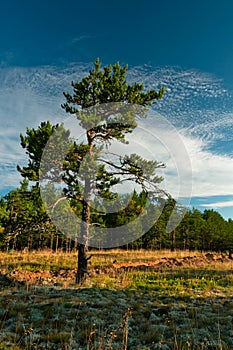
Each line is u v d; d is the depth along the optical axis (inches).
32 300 338.3
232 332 251.9
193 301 362.9
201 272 636.1
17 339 225.9
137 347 221.0
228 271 658.8
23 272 536.4
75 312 291.7
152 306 333.4
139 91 494.9
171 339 239.3
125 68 507.8
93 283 459.8
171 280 517.7
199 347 217.9
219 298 383.9
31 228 482.6
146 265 784.9
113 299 355.3
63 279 489.4
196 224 1665.8
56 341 227.8
